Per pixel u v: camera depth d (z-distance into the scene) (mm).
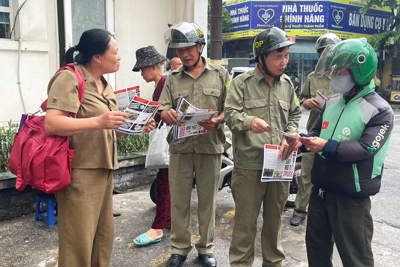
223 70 3170
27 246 3609
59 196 2387
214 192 3215
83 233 2396
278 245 3000
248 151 2789
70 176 2307
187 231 3254
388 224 4324
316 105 3713
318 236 2504
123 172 5148
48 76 5523
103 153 2422
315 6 18594
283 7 18781
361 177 2229
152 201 4648
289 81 2938
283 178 2695
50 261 3355
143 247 3631
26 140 2301
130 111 2332
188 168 3166
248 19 19266
